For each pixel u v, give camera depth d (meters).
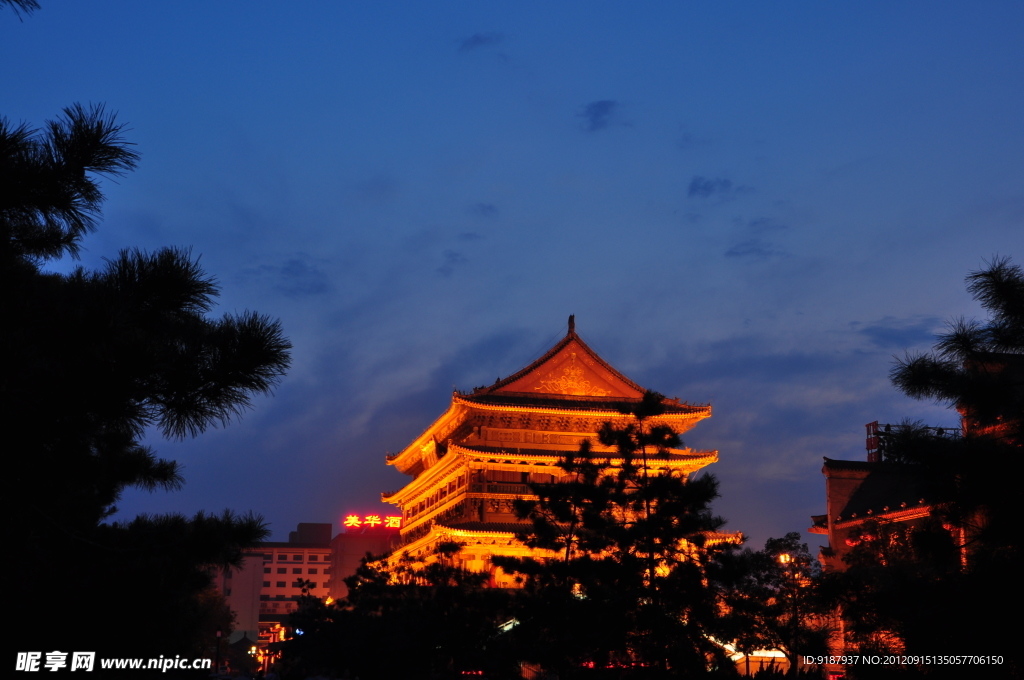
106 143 13.12
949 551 21.47
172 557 18.86
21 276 13.00
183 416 13.80
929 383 22.42
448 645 58.78
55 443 14.44
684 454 97.44
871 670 22.12
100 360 12.47
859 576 23.58
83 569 18.84
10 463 13.73
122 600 19.17
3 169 12.55
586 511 44.78
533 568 44.84
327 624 79.12
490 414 98.50
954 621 20.38
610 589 43.44
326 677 87.38
